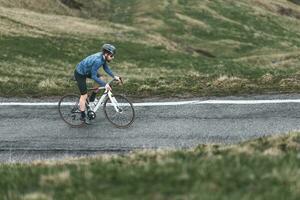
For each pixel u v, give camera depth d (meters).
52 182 14.31
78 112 26.50
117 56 98.88
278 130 24.44
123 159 17.53
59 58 86.56
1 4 124.44
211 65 97.81
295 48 152.12
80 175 14.50
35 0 140.62
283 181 12.66
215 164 14.41
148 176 13.70
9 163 19.45
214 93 31.38
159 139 24.34
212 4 185.00
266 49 147.50
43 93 33.88
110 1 177.62
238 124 25.67
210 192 12.16
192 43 146.38
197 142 23.64
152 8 169.88
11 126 27.34
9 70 58.38
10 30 95.44
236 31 163.25
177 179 13.20
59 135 25.73
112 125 26.56
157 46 114.81
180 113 27.88
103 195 12.63
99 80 25.09
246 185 12.73
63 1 156.50
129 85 36.09
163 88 33.34
